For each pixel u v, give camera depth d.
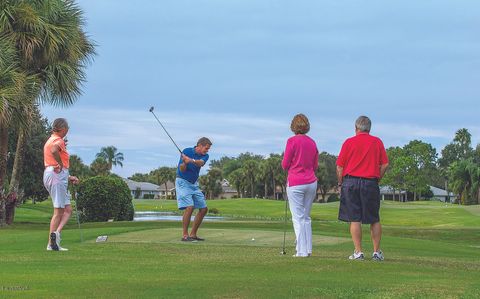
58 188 8.53
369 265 7.03
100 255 7.88
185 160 9.95
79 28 20.56
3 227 20.55
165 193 127.81
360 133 7.86
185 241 10.16
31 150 30.98
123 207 26.09
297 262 7.14
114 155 137.00
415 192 102.00
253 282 5.64
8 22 18.42
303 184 7.96
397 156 98.88
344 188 7.82
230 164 133.50
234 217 44.44
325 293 5.16
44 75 19.92
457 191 76.12
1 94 17.47
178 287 5.33
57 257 7.66
